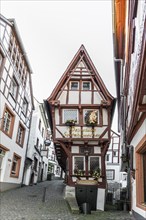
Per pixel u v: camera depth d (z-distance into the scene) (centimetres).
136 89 511
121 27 1117
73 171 1295
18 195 1252
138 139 804
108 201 1580
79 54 1522
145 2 401
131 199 1011
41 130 2594
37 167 2433
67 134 1338
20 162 1702
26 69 1805
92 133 1335
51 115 1443
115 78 1405
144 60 395
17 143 1612
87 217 835
